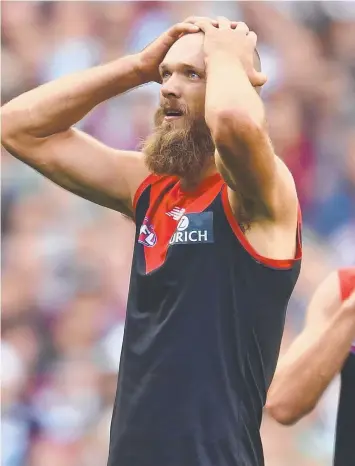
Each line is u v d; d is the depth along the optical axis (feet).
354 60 125.80
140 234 45.96
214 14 126.72
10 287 109.40
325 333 51.42
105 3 128.57
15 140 49.11
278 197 42.83
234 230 43.09
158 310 43.75
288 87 122.52
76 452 99.50
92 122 120.06
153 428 42.60
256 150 40.96
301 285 104.68
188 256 43.32
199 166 44.75
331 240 112.88
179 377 42.50
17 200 115.96
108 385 102.32
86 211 113.80
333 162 118.62
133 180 48.21
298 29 126.52
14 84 126.82
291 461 95.35
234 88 41.63
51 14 129.59
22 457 99.55
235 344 42.86
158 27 126.93
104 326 105.19
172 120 44.78
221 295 42.86
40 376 102.94
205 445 42.09
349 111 122.72
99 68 49.03
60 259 110.01
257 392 44.09
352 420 53.26
